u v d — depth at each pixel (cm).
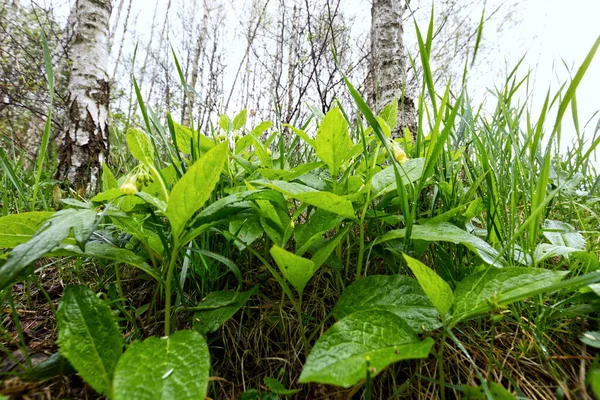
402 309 76
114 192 90
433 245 111
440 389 71
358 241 125
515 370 77
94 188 271
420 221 107
